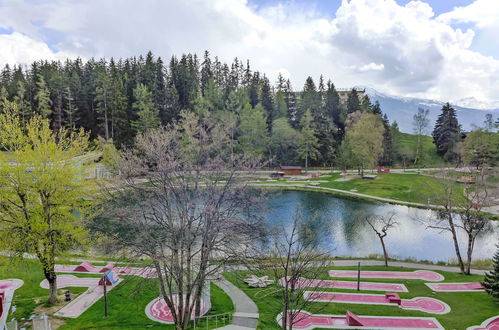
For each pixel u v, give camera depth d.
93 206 26.83
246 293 29.30
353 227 53.50
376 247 45.53
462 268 35.97
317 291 26.50
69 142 30.11
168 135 25.00
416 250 44.72
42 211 26.14
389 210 63.34
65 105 96.88
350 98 123.88
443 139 106.94
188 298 21.34
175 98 103.44
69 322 23.70
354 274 35.34
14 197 26.34
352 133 89.56
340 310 26.78
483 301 28.53
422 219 58.41
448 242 47.91
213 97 104.75
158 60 112.25
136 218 21.89
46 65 114.12
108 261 36.53
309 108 108.38
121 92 89.88
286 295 20.17
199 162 24.17
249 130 92.94
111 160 47.84
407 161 109.06
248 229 23.06
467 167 79.94
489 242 47.97
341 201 69.50
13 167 25.59
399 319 25.47
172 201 23.41
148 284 24.48
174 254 21.45
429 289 31.39
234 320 24.58
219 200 22.02
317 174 95.88
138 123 86.50
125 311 25.53
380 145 90.00
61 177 26.08
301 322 24.83
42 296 27.94
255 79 131.25
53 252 26.12
